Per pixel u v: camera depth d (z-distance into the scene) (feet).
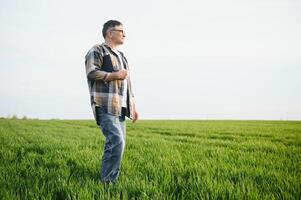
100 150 35.04
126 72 18.31
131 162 25.73
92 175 20.98
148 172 21.50
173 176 19.38
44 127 96.84
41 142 45.78
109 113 18.65
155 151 33.19
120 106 18.94
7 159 28.84
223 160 27.02
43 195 15.78
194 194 15.33
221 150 34.63
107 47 19.54
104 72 18.22
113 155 18.57
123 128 19.63
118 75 18.17
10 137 54.44
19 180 19.19
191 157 28.25
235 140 51.62
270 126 108.78
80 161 26.17
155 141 46.47
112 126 18.58
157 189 16.15
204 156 29.45
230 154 31.37
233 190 15.84
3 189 16.44
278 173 20.45
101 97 18.69
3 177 19.81
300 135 61.41
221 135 61.77
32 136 57.57
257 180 19.34
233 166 23.79
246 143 44.09
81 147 38.68
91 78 18.44
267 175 20.10
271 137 57.93
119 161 18.81
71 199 15.40
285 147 38.63
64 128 91.71
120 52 20.58
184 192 15.90
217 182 17.61
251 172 21.01
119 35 19.65
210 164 24.25
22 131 74.33
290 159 27.96
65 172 21.21
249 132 71.46
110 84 18.76
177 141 49.57
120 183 17.54
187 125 116.98
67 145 40.11
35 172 21.63
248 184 17.10
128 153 32.12
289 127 99.45
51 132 71.36
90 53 18.93
